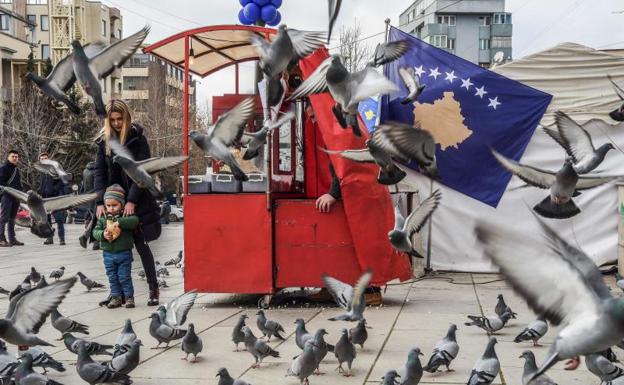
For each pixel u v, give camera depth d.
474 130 11.85
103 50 5.17
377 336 7.23
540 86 12.20
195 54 10.66
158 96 48.62
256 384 5.58
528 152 11.98
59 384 5.02
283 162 10.08
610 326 2.39
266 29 9.07
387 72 11.98
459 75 11.86
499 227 2.47
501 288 10.49
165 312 6.76
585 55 12.12
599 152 6.32
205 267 9.02
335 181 8.81
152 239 9.06
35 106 40.41
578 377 5.65
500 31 81.25
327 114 8.80
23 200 6.73
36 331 4.62
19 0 76.06
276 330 6.94
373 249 8.75
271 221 8.93
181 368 6.07
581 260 2.50
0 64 55.75
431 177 4.62
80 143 39.94
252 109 5.45
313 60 8.42
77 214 32.62
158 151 43.41
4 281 11.60
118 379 5.25
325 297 9.45
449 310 8.66
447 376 5.73
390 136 4.60
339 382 5.65
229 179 9.12
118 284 9.00
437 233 12.20
